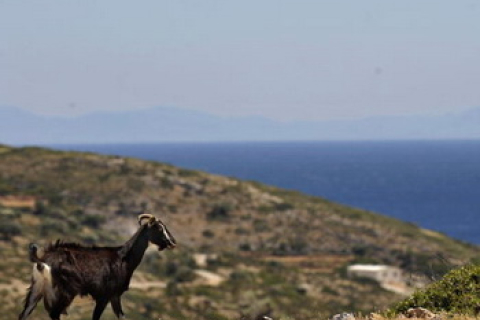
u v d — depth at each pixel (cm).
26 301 3806
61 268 3825
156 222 4038
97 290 3909
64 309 3850
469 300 4731
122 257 3988
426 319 4409
